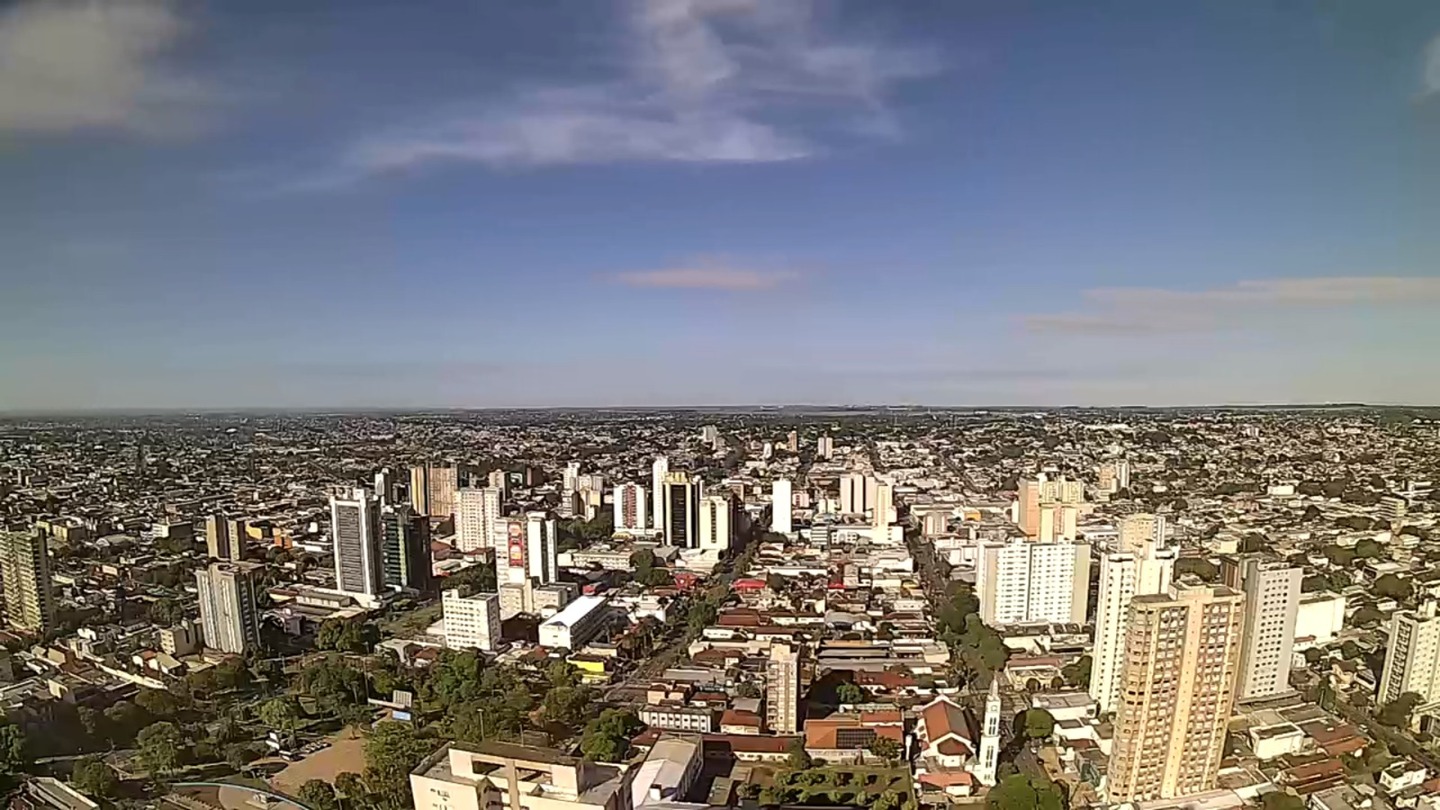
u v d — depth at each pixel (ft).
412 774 528.63
